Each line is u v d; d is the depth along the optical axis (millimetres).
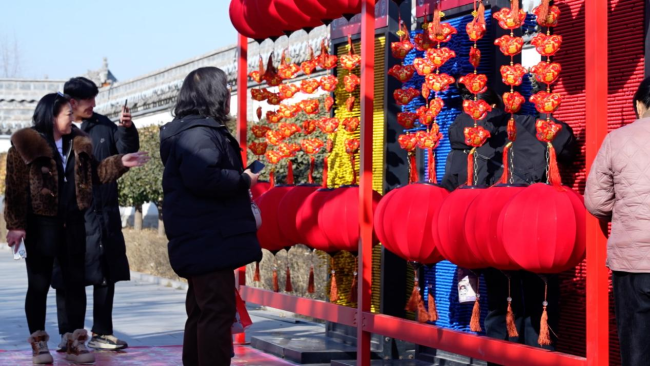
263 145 6668
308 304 5836
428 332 4645
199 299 4293
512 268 4164
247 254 4266
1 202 22828
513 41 4414
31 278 5758
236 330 4984
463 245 4332
